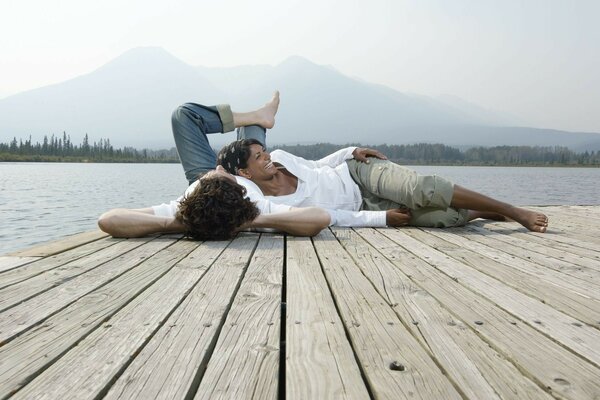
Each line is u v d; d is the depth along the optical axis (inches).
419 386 45.0
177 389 44.1
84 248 116.3
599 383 45.9
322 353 52.4
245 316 65.1
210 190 125.2
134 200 622.5
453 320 64.2
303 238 133.8
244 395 43.0
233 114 195.5
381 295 76.4
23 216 417.4
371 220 152.2
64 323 62.1
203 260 102.4
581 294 76.9
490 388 44.8
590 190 1083.9
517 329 60.7
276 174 156.2
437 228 155.9
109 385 45.8
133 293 76.1
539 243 127.0
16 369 48.3
